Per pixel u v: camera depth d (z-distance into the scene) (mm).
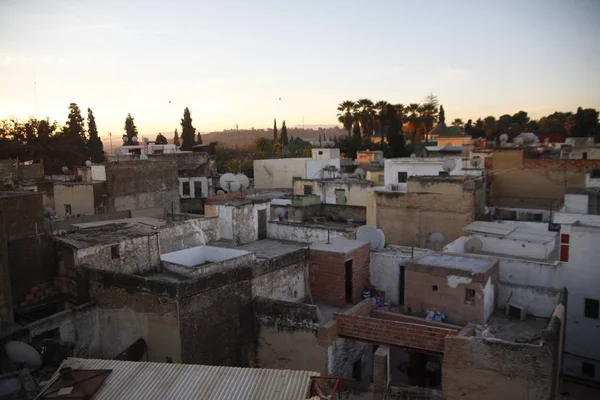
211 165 54344
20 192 19938
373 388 16938
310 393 11555
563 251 21938
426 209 29078
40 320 17234
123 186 40812
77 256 19172
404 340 16906
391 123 73875
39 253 19594
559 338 15773
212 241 26719
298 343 18500
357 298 21797
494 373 15133
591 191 29578
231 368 12430
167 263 21328
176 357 17234
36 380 14508
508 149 39500
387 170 38594
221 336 18578
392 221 30531
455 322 18688
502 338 16906
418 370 20172
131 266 21062
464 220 27844
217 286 18297
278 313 18875
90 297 19234
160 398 11312
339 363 18625
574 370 22344
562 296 18484
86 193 38406
